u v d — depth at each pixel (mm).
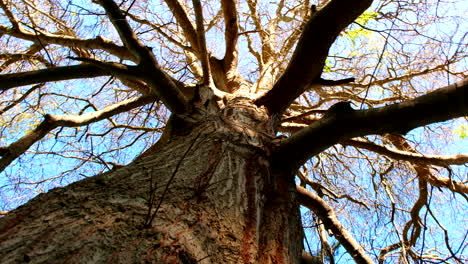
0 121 4875
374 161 5500
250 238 1682
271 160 2475
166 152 2404
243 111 3295
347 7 2506
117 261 1233
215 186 1970
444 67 4457
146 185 1830
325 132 2240
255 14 6062
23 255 1191
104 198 1646
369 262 3359
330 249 3459
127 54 4211
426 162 3955
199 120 3021
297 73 3150
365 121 2113
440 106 1873
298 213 2281
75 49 4637
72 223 1415
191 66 5516
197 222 1600
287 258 1714
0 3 3836
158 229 1452
